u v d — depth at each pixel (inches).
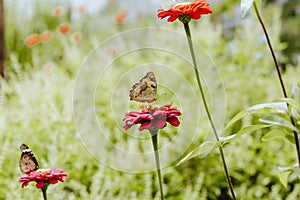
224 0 340.5
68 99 174.4
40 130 173.9
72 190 151.9
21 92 191.6
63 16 323.6
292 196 142.6
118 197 139.9
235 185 160.6
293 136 103.0
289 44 317.7
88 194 143.6
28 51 291.9
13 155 160.7
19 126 182.1
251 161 165.3
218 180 157.9
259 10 98.9
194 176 159.8
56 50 293.3
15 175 149.7
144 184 150.6
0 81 222.7
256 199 151.1
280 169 98.3
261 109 98.2
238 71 203.5
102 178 151.4
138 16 284.4
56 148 159.2
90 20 323.9
